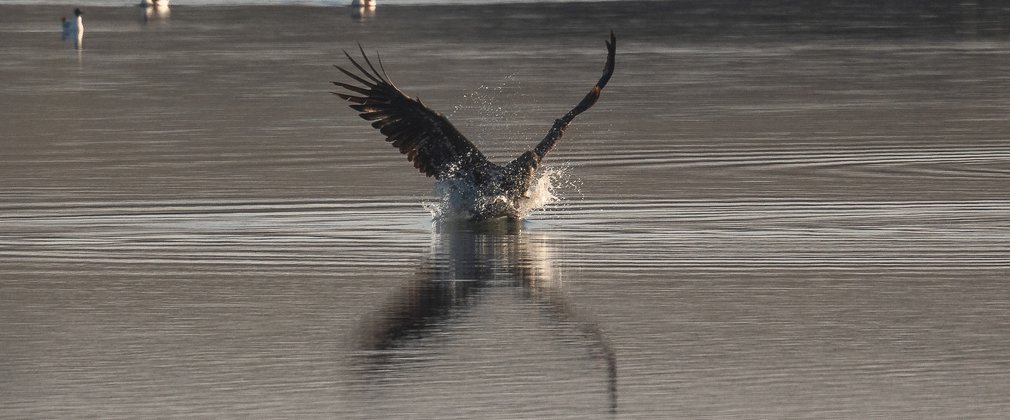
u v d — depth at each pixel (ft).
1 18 166.20
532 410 32.45
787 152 72.84
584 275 46.37
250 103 93.50
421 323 40.22
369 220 56.03
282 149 74.13
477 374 35.22
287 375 35.06
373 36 141.08
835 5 182.60
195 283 45.03
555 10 171.01
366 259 48.88
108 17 167.73
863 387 34.01
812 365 35.83
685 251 49.98
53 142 76.59
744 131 80.38
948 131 80.12
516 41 136.15
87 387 34.01
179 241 51.65
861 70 112.78
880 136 78.18
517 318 40.81
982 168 67.77
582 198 60.70
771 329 39.34
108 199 59.88
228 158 71.10
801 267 47.19
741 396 33.37
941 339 38.19
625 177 65.72
